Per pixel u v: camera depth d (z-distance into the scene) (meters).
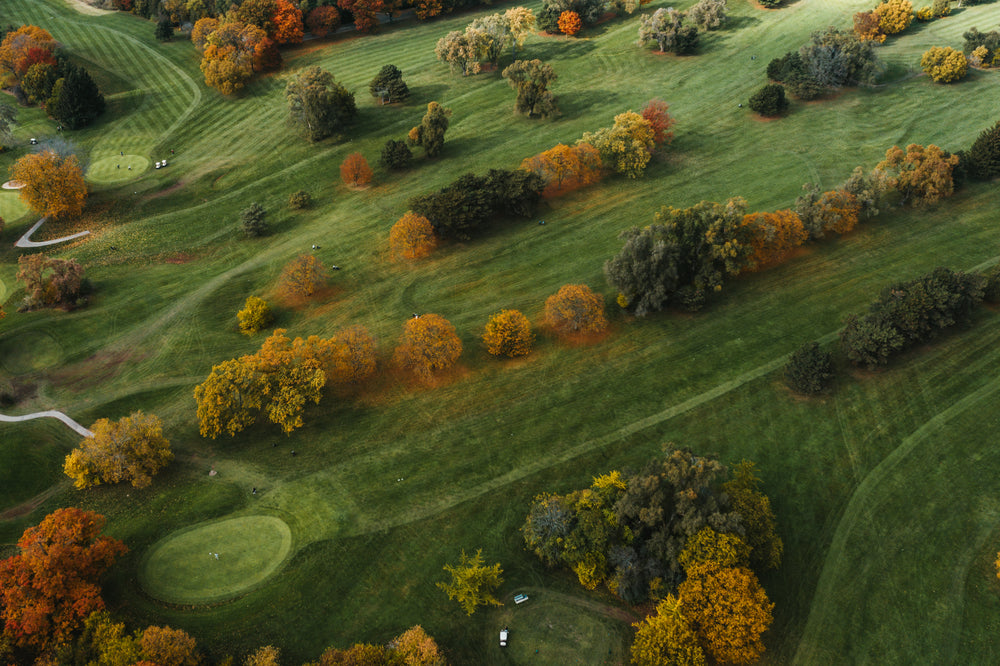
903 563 63.38
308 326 91.88
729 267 89.62
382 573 64.31
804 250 99.88
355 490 71.56
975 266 94.56
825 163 117.31
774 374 82.25
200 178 123.44
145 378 85.06
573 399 80.56
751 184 113.75
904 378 80.62
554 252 102.25
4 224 112.25
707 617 54.88
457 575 61.66
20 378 85.06
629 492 61.47
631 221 107.25
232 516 69.31
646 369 83.94
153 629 54.84
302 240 107.88
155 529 68.12
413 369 83.12
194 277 101.50
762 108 128.75
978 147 110.44
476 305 94.06
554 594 62.12
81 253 106.75
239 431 77.94
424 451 75.31
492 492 70.81
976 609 59.81
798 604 60.84
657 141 121.56
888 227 103.00
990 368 80.69
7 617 56.03
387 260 102.44
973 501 67.88
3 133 128.88
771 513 63.12
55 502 70.94
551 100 130.62
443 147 127.31
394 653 55.72
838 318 89.00
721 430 76.00
